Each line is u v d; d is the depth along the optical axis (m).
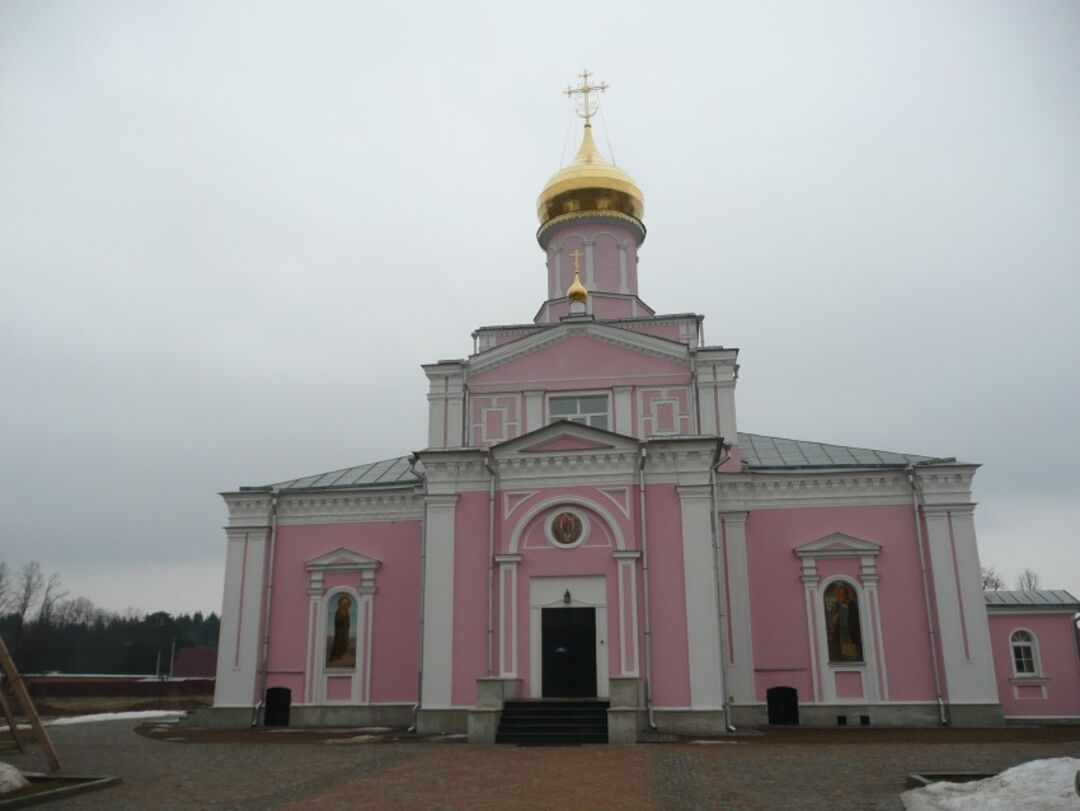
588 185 37.84
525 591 27.12
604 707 24.67
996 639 34.81
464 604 27.33
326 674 32.00
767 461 33.03
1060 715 33.50
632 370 32.44
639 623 26.23
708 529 26.70
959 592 29.77
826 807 13.98
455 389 33.06
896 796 14.88
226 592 33.03
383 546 33.00
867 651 29.83
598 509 27.25
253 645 32.38
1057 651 34.31
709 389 31.88
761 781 16.52
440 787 16.25
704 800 14.70
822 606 30.48
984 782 14.51
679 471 27.30
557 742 23.55
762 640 30.47
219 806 14.84
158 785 17.25
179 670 80.94
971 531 30.19
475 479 28.31
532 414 32.47
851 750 21.06
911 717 29.12
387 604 32.41
